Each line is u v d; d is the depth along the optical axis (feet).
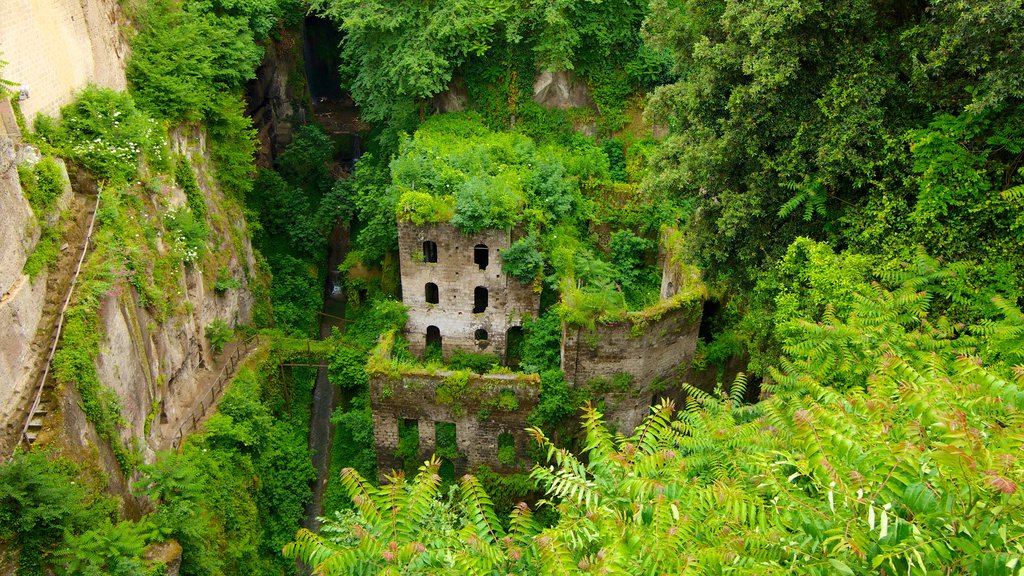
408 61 112.37
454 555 31.81
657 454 34.04
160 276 84.74
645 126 123.75
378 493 35.12
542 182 108.37
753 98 65.92
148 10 103.65
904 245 60.70
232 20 115.85
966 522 24.58
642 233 112.27
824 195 66.13
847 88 63.00
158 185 87.20
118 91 94.12
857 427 31.22
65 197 75.46
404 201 100.73
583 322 88.69
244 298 114.21
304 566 91.35
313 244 138.92
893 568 23.82
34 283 66.74
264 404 97.71
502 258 101.09
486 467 95.71
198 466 80.33
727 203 71.97
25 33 75.51
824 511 27.37
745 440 39.04
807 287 67.10
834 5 62.13
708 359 99.40
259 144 138.31
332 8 119.65
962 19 54.29
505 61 120.37
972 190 57.62
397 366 91.91
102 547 58.85
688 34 81.97
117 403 68.90
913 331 49.29
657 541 27.81
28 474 55.83
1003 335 44.09
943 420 28.43
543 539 30.12
